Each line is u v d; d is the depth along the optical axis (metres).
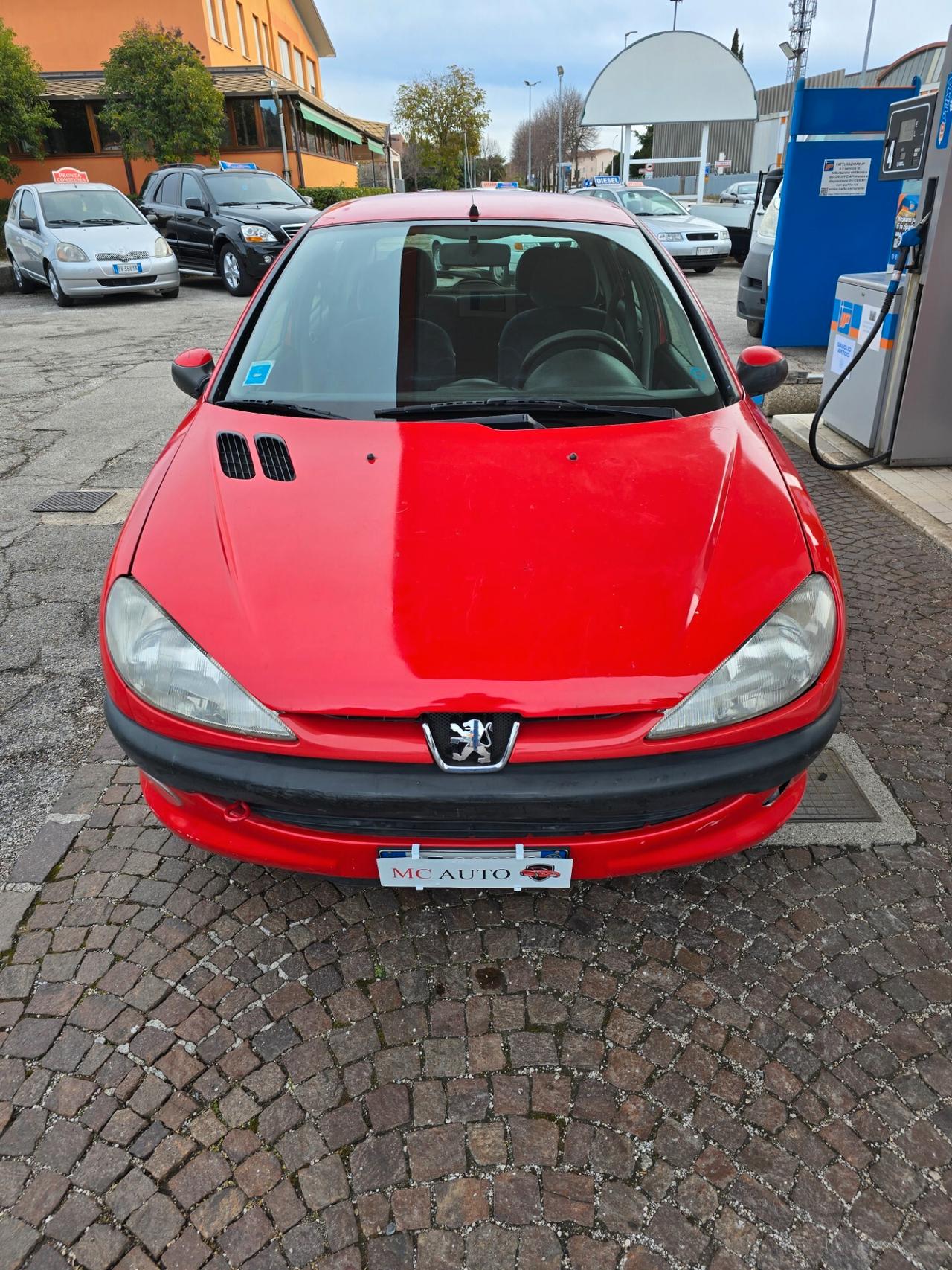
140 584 1.91
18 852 2.36
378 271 2.87
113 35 22.97
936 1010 1.89
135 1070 1.79
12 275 13.65
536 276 2.84
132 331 9.73
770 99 33.31
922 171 4.45
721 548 1.92
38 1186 1.59
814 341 7.99
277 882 2.24
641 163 24.39
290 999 1.94
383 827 1.76
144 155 19.94
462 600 1.79
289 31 33.47
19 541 4.30
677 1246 1.49
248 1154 1.64
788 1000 1.92
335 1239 1.51
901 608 3.58
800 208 7.46
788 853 2.32
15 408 6.65
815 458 4.95
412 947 2.06
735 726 1.72
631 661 1.70
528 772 1.66
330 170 29.78
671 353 2.69
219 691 1.72
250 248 11.67
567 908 2.17
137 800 2.54
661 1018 1.89
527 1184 1.59
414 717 1.66
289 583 1.84
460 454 2.22
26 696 3.07
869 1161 1.61
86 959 2.04
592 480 2.11
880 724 2.84
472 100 40.62
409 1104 1.73
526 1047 1.83
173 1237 1.52
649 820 1.79
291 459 2.23
